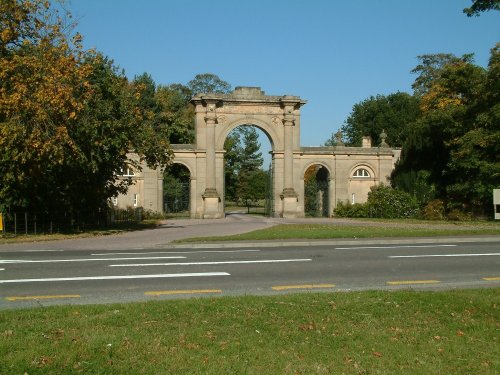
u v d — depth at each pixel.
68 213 30.78
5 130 22.48
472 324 7.68
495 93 37.88
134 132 30.67
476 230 26.47
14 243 22.91
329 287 11.37
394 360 6.19
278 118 49.12
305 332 7.23
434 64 69.31
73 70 24.69
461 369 5.94
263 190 88.38
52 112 23.66
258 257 16.31
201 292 10.77
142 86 32.16
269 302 9.01
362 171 52.22
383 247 19.50
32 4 25.25
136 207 45.53
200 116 47.97
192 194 47.53
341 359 6.19
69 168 28.61
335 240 21.70
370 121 81.00
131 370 5.76
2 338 6.73
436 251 17.91
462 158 39.50
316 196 54.53
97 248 20.20
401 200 46.03
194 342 6.71
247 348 6.51
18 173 25.12
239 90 48.59
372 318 8.01
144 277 12.52
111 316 8.00
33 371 5.71
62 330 7.17
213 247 20.45
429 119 45.03
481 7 14.24
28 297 10.26
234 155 86.06
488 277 12.71
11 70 23.55
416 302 9.03
